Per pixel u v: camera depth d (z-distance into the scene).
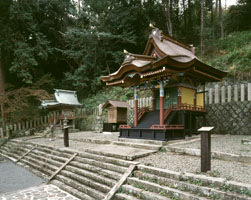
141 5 22.80
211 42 17.78
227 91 11.61
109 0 20.59
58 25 25.91
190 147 7.12
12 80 23.44
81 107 19.91
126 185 5.03
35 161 9.31
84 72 21.47
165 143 7.82
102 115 17.06
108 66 24.28
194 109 9.91
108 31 20.61
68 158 8.20
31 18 19.34
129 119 15.28
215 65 14.34
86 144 10.25
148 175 5.03
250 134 9.90
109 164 6.28
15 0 19.00
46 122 19.94
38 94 18.62
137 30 23.34
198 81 10.63
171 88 10.05
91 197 5.31
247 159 5.36
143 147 7.94
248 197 3.40
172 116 9.05
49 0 23.48
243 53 13.52
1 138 16.62
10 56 21.58
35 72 23.78
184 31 24.05
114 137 11.64
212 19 23.69
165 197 4.22
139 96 17.34
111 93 20.41
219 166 5.09
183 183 4.30
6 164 10.05
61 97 17.38
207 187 4.00
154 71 8.07
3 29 18.78
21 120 19.97
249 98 10.04
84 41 20.94
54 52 25.00
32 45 21.67
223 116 11.00
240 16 20.81
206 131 4.56
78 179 6.30
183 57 8.76
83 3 20.58
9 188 6.43
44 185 6.66
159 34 9.34
